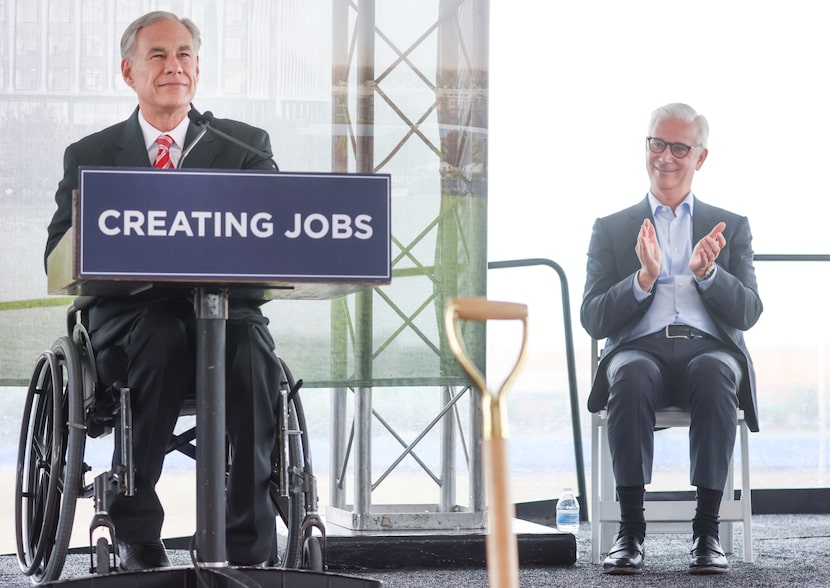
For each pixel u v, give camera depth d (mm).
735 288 6535
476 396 6938
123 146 5426
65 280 3600
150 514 4555
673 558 6898
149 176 3273
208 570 3527
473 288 6977
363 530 6746
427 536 6602
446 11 6996
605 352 6684
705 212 6871
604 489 6750
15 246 6988
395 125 6992
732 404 6270
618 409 6297
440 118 6988
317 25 7254
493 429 1952
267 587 3588
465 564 6613
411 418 7355
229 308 4598
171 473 9438
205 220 3303
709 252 6496
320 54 7258
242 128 5500
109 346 4691
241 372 4520
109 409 4707
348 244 3373
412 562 6574
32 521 5039
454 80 6992
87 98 7078
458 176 6992
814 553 7141
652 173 6895
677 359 6531
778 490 9984
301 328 7117
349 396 7203
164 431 4551
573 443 9773
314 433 10500
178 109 5488
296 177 3346
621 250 6863
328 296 4168
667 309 6664
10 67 7020
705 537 6219
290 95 7242
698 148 6871
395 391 7270
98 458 8703
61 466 4648
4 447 8680
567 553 6594
